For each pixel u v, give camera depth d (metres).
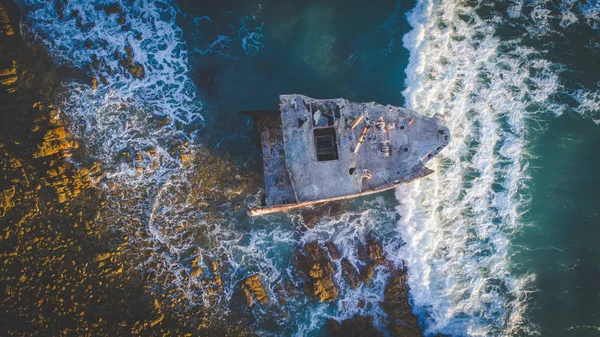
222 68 22.03
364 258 22.14
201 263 21.77
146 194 21.72
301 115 18.22
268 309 21.92
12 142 20.86
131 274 21.16
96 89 21.73
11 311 20.20
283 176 18.73
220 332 21.44
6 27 21.09
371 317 21.95
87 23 21.67
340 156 18.00
